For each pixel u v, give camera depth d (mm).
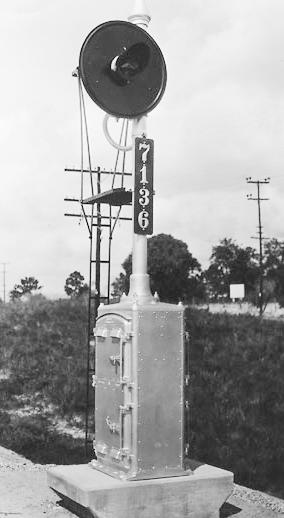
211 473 5758
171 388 5660
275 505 6445
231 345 16047
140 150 6004
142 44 5992
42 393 15406
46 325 21312
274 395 12625
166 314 5668
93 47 6027
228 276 45000
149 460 5562
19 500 6395
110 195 7863
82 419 13188
